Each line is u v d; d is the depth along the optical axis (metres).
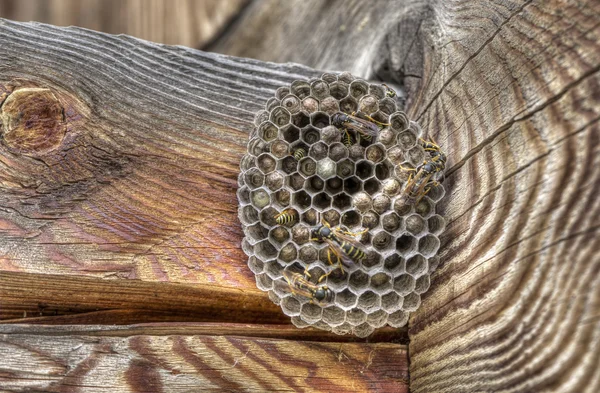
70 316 0.56
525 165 0.52
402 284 0.56
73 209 0.56
